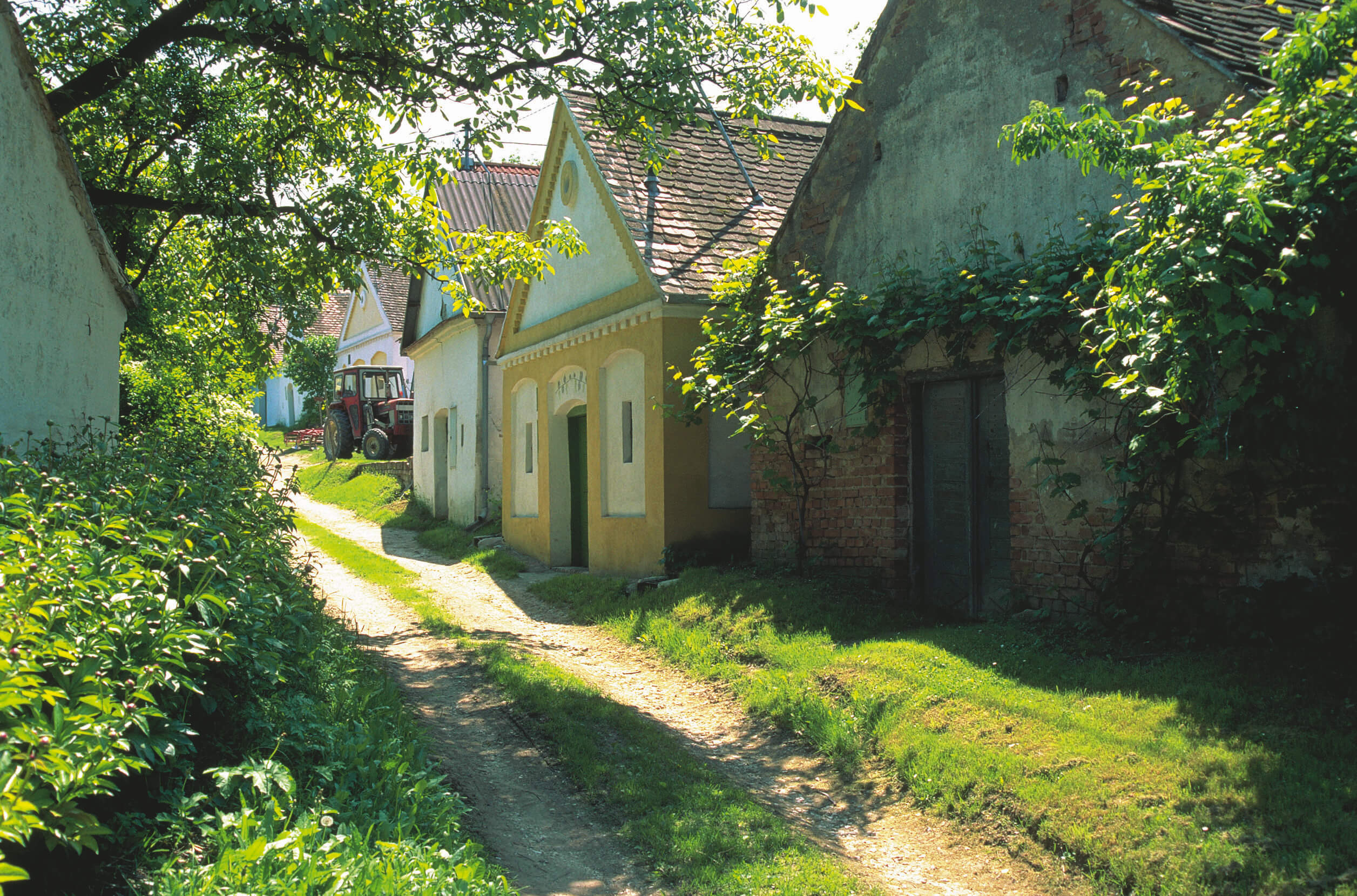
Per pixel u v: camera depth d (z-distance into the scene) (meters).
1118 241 6.04
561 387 14.23
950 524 8.39
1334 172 4.57
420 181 9.85
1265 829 3.93
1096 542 6.56
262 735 4.31
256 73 10.48
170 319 13.42
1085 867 4.23
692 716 7.05
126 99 10.43
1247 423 5.22
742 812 4.97
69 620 3.15
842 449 9.17
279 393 47.25
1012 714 5.53
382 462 26.70
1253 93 5.88
